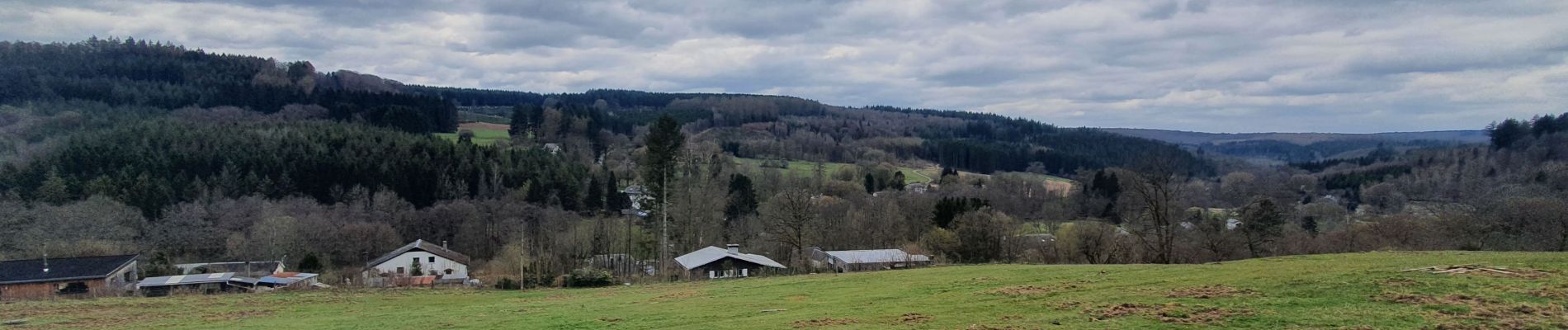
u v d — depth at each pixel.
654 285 48.72
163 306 40.28
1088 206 116.06
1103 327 20.66
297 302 42.41
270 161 100.31
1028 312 24.09
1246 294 24.27
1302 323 19.34
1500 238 58.59
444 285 57.09
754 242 86.50
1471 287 22.22
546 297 43.34
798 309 28.44
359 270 78.19
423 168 107.88
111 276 59.94
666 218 74.88
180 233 82.88
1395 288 23.03
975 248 73.06
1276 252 67.12
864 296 31.55
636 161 138.62
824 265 68.19
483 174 111.69
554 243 80.81
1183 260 65.31
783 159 164.88
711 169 102.94
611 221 93.44
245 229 86.12
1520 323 17.88
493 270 77.69
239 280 60.31
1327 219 97.25
